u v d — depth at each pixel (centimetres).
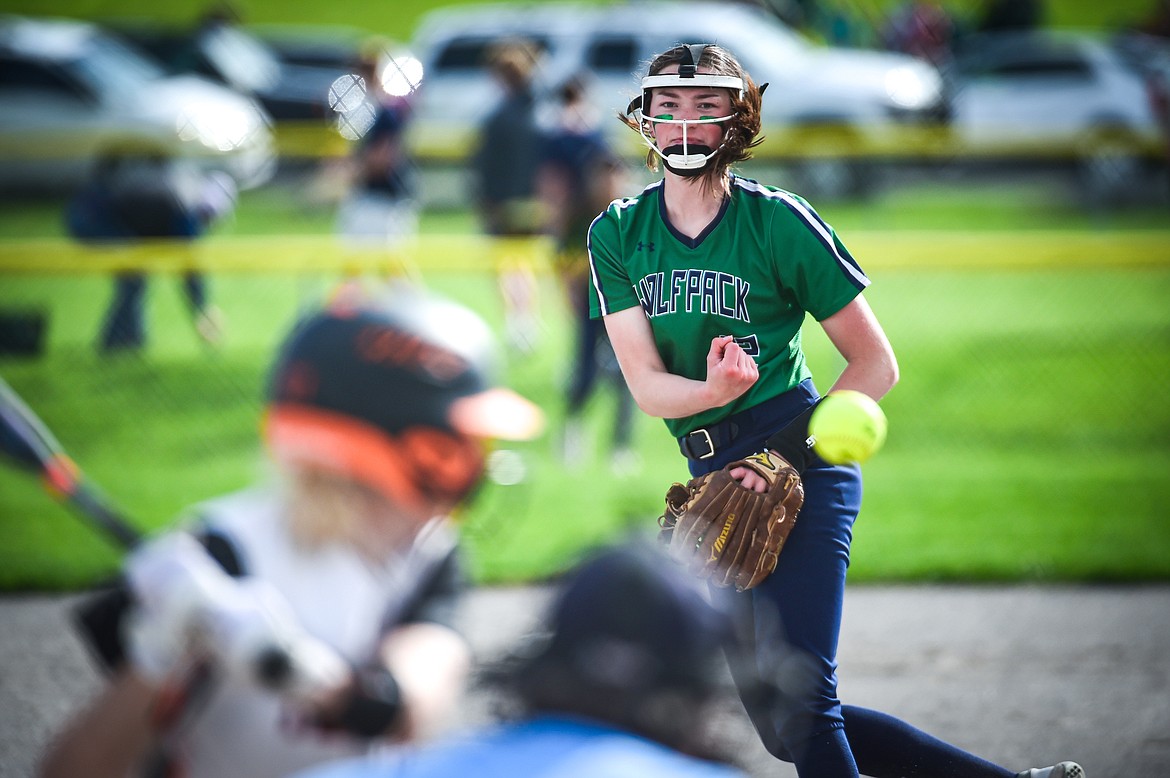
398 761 730
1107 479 2970
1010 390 3712
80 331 4359
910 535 2594
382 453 736
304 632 746
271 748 756
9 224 6088
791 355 1295
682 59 1238
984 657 2008
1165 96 6312
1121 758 1650
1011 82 6781
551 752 638
